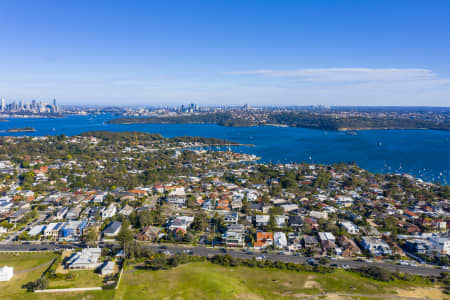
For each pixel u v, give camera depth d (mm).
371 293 99625
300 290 100688
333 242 136000
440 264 122625
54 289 97125
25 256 122750
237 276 109312
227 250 132875
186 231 150375
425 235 147625
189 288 98812
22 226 153625
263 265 117438
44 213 171875
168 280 104250
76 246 134125
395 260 125750
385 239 142375
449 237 143250
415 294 99812
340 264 120688
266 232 147125
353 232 151125
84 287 99000
